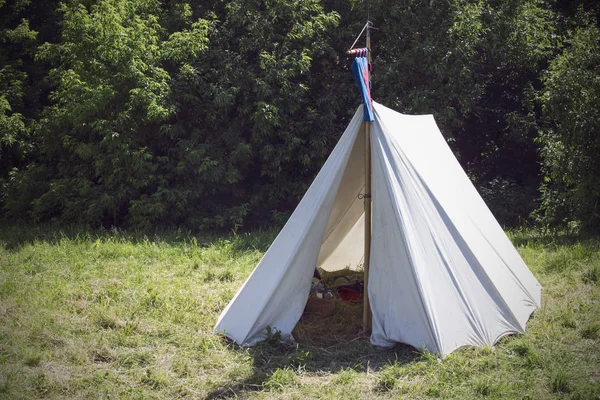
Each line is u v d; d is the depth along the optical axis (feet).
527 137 46.55
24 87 44.01
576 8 47.24
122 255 29.43
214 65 39.78
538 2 44.91
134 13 38.86
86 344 18.30
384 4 41.01
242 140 39.68
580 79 34.45
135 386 16.03
